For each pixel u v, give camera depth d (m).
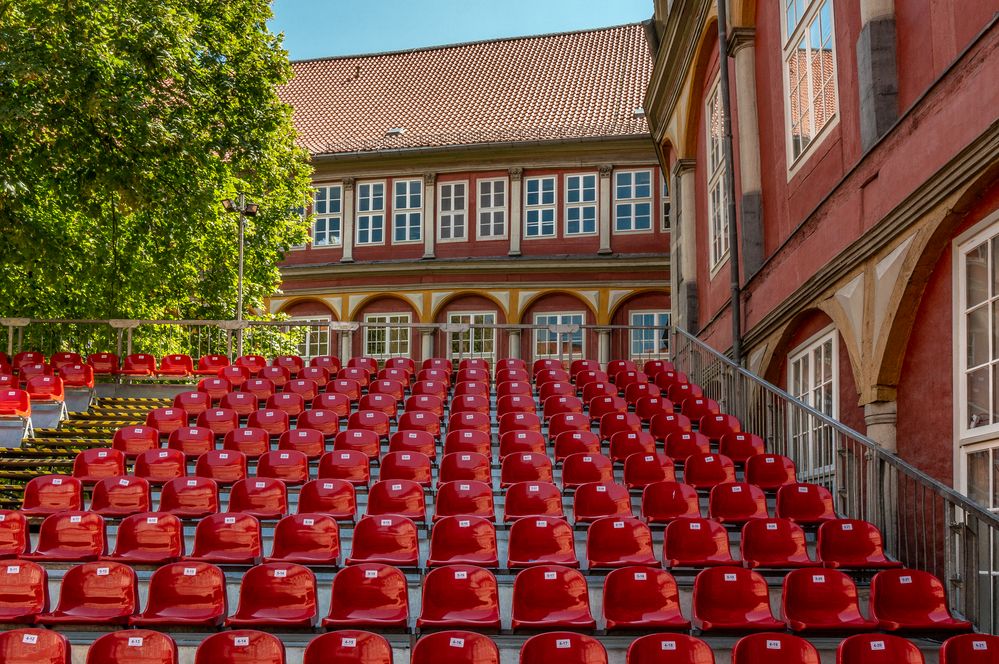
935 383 10.23
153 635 8.08
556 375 18.16
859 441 10.84
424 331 33.28
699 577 9.20
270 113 24.05
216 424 14.92
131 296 24.33
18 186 18.55
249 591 9.31
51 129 18.66
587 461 12.54
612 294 32.38
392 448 13.66
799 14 14.37
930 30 10.45
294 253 34.97
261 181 25.88
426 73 38.59
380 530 10.38
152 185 19.09
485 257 33.16
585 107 34.56
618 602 9.21
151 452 12.84
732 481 12.32
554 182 33.31
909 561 10.12
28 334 22.25
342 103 37.66
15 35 17.45
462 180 33.94
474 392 17.05
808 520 10.91
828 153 13.10
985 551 9.18
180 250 23.73
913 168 10.22
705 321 20.14
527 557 10.25
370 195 34.59
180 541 10.48
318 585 9.98
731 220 16.53
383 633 9.05
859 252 11.46
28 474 13.56
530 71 37.34
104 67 17.92
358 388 16.94
